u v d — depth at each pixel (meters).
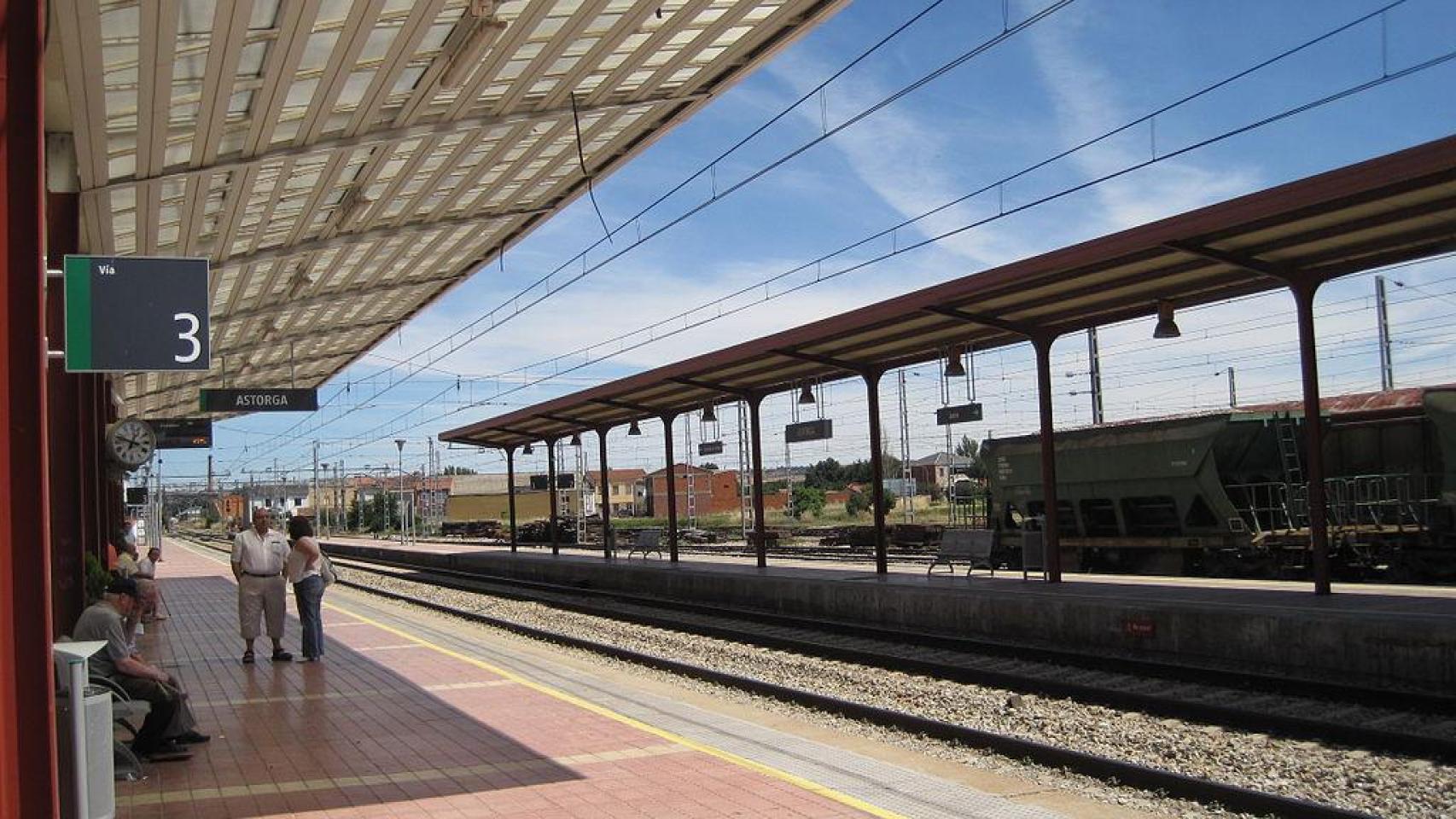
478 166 16.97
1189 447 19.31
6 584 4.66
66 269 6.62
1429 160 9.11
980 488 31.95
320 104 12.94
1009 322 16.03
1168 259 12.56
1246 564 18.95
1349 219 10.98
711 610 20.41
